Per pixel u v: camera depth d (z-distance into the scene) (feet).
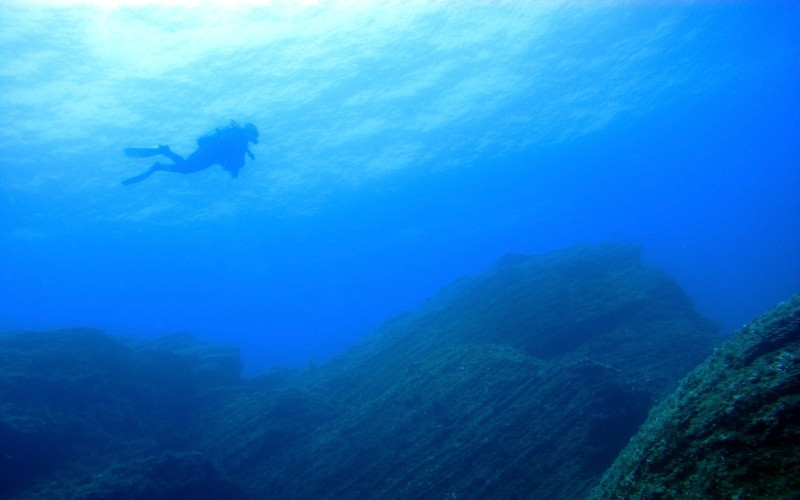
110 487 24.29
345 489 29.96
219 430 40.57
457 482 27.45
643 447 10.48
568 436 27.68
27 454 27.02
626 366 38.32
